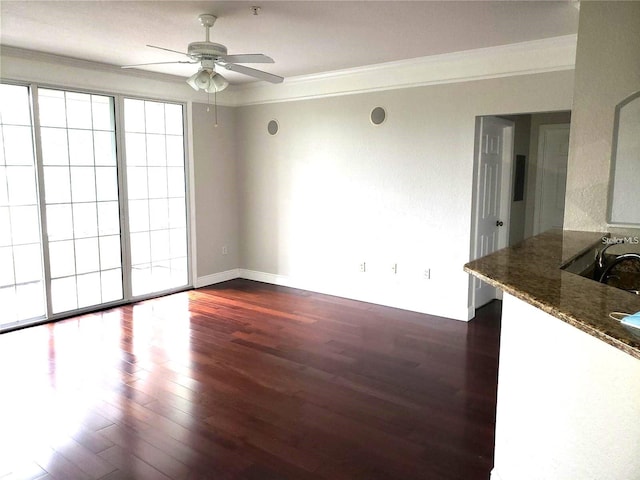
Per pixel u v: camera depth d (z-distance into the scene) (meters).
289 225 6.12
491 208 5.13
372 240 5.41
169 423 2.91
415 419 2.97
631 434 1.47
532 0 3.07
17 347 4.12
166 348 4.12
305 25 3.61
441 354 3.99
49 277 4.79
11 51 4.30
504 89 4.36
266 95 6.06
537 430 1.84
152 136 5.59
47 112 4.67
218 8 3.24
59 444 2.69
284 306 5.37
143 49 4.37
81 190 5.00
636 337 1.24
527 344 1.90
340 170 5.56
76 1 3.11
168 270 5.92
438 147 4.82
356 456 2.59
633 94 2.91
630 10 2.87
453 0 3.07
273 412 3.05
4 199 4.46
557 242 2.79
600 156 3.05
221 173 6.36
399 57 4.68
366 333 4.50
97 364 3.78
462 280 4.82
